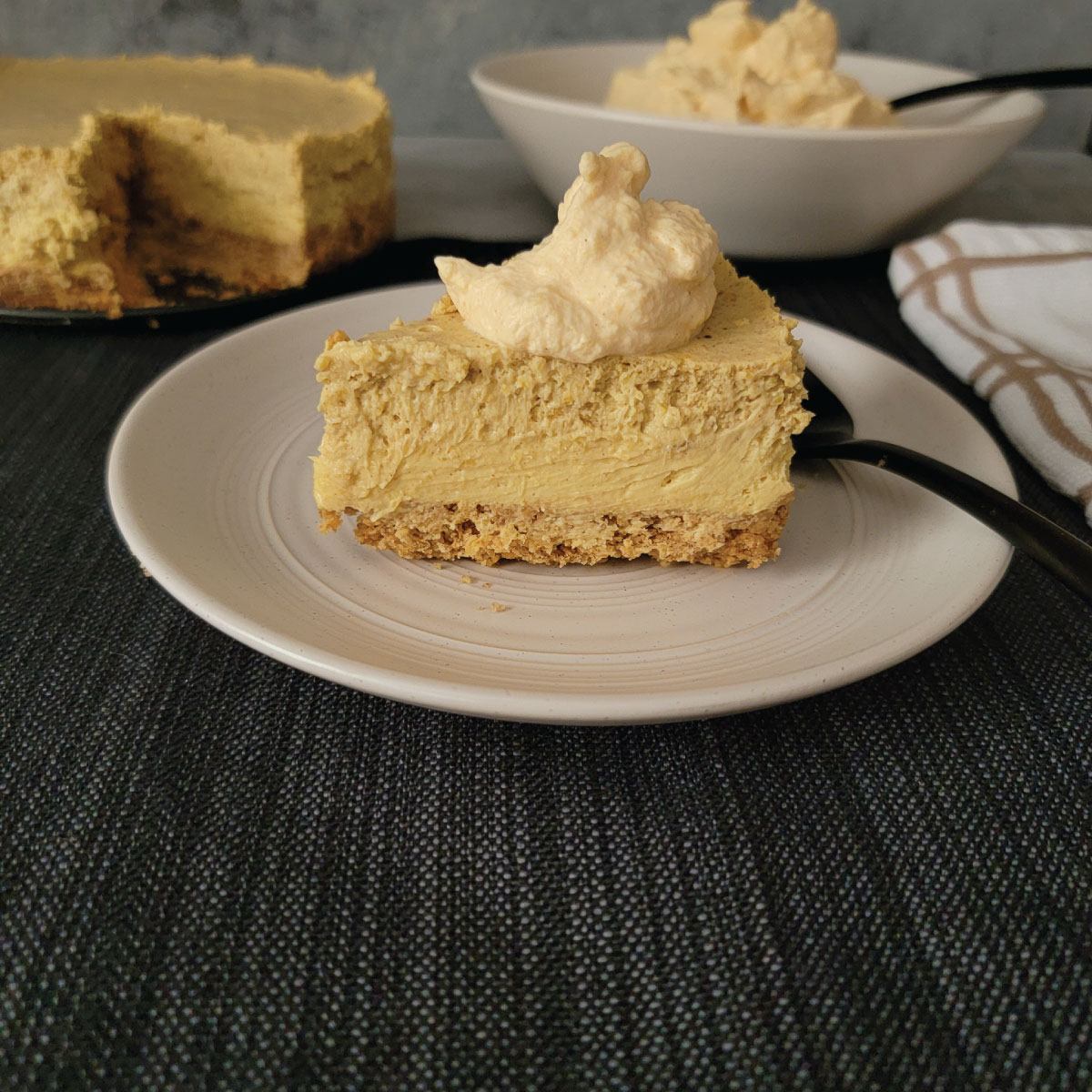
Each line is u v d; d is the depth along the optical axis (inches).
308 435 11.2
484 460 9.8
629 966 7.1
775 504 9.9
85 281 14.4
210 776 8.1
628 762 8.4
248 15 23.9
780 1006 6.9
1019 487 11.8
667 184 15.7
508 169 21.8
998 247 15.3
